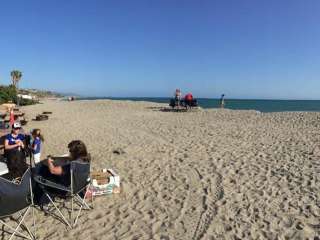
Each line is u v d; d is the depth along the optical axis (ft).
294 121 54.29
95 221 17.30
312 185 21.88
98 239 15.55
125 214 18.10
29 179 15.26
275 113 68.80
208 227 16.57
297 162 27.35
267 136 40.32
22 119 58.80
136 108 90.12
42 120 61.21
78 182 16.71
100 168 26.68
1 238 15.67
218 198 20.13
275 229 16.24
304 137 38.91
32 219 17.52
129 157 30.19
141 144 36.06
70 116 68.90
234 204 19.20
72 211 17.42
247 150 32.35
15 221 17.31
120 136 41.68
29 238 15.55
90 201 19.72
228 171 25.31
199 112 76.74
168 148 33.81
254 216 17.67
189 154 31.01
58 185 16.51
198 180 23.38
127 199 20.11
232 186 22.08
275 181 22.86
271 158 28.94
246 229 16.30
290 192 20.81
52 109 89.45
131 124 54.24
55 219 17.53
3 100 113.09
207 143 36.32
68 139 39.86
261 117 62.13
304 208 18.48
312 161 27.50
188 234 15.93
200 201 19.72
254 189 21.45
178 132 44.73
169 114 72.74
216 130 46.14
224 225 16.75
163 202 19.65
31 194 15.60
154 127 50.21
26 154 26.11
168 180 23.49
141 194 20.89
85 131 46.29
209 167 26.48
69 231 16.29
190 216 17.80
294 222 16.90
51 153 32.45
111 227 16.69
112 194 20.80
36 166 18.63
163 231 16.24
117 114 73.10
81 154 17.69
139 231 16.25
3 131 35.19
